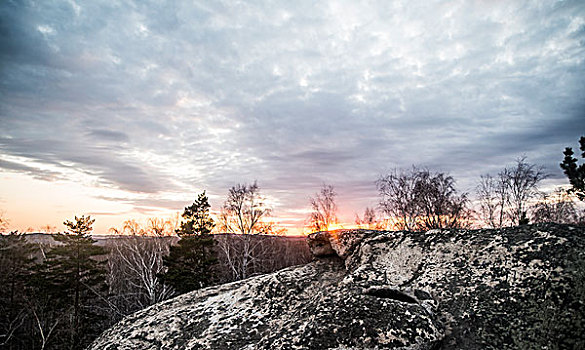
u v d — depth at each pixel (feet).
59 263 86.07
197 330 13.97
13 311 83.41
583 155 53.98
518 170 81.41
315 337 10.02
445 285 12.03
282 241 117.19
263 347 10.87
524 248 11.94
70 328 76.48
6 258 87.25
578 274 10.13
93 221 90.07
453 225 79.20
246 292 16.15
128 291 99.14
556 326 9.35
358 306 10.82
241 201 101.04
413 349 9.30
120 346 14.23
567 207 71.20
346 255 16.02
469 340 9.94
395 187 87.76
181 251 90.43
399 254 14.29
